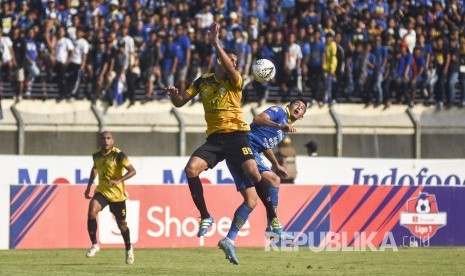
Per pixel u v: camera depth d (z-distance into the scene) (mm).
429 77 48938
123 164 27328
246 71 45594
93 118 44188
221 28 45688
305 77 47188
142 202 33781
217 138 19891
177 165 38000
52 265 24969
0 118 42750
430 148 48031
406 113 48094
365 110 47469
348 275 21672
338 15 48594
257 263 26141
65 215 33281
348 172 40438
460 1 53531
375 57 47688
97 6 46844
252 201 20562
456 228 36094
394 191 35656
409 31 49344
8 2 46000
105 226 33375
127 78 44656
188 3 48969
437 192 36000
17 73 43531
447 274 22375
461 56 49156
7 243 32844
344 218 35250
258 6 49656
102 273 21797
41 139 43469
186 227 34188
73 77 44344
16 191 32938
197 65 45844
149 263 26031
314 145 43562
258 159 23656
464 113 48844
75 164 37375
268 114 22953
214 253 30938
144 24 46812
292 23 47531
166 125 44906
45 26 44969
